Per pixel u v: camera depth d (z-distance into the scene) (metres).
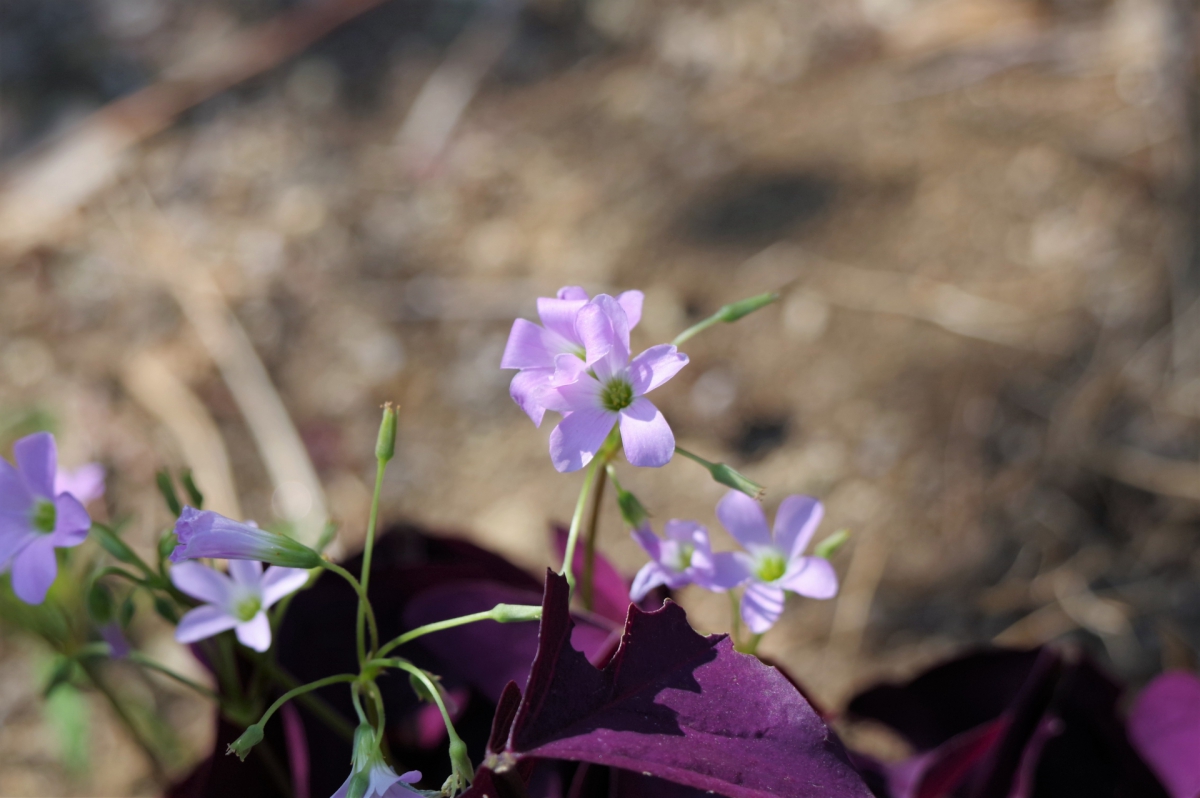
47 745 0.58
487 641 0.36
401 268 0.82
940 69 0.87
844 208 0.78
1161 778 0.37
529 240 0.81
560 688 0.30
